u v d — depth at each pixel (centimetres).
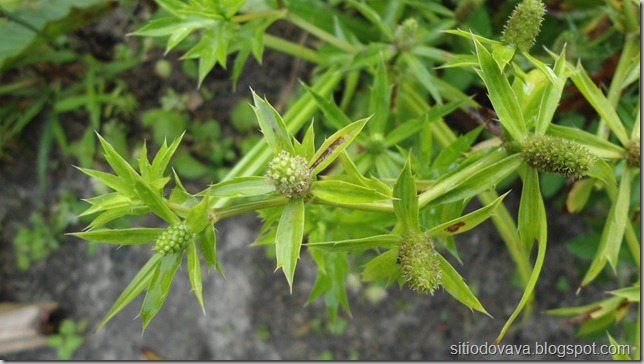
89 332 30
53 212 30
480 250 29
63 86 29
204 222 17
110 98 28
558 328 28
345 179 18
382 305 29
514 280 28
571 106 23
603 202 27
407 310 29
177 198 18
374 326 29
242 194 17
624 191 19
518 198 28
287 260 17
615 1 21
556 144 17
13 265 30
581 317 21
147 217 29
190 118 29
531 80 18
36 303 30
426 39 22
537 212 18
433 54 21
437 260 17
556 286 28
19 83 28
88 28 29
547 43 25
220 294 30
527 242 18
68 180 30
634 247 20
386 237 17
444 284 17
